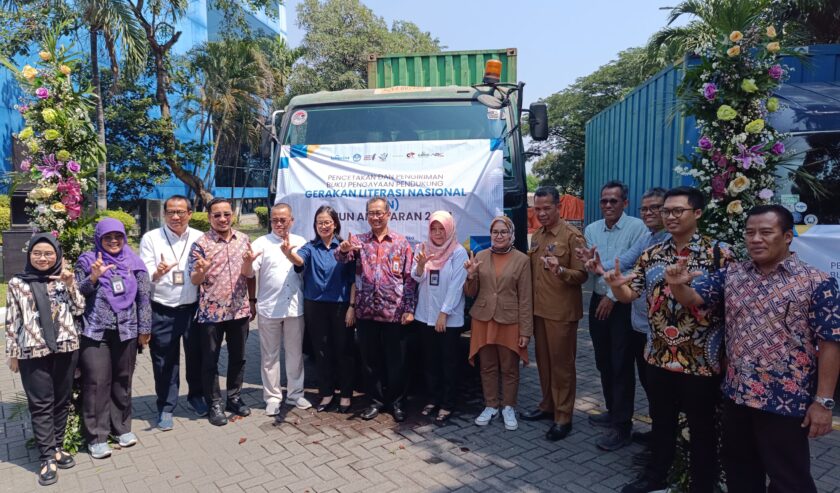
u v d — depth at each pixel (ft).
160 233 15.11
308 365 20.58
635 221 13.94
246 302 15.40
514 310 14.44
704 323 9.80
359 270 15.28
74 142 13.84
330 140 18.22
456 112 18.17
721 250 9.85
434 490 11.72
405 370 15.62
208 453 13.53
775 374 8.55
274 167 18.39
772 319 8.57
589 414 15.98
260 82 72.13
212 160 74.18
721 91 10.93
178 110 74.23
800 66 20.24
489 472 12.48
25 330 11.94
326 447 13.82
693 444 10.28
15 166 33.19
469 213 16.24
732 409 9.24
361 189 16.62
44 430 12.30
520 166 17.71
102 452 13.25
